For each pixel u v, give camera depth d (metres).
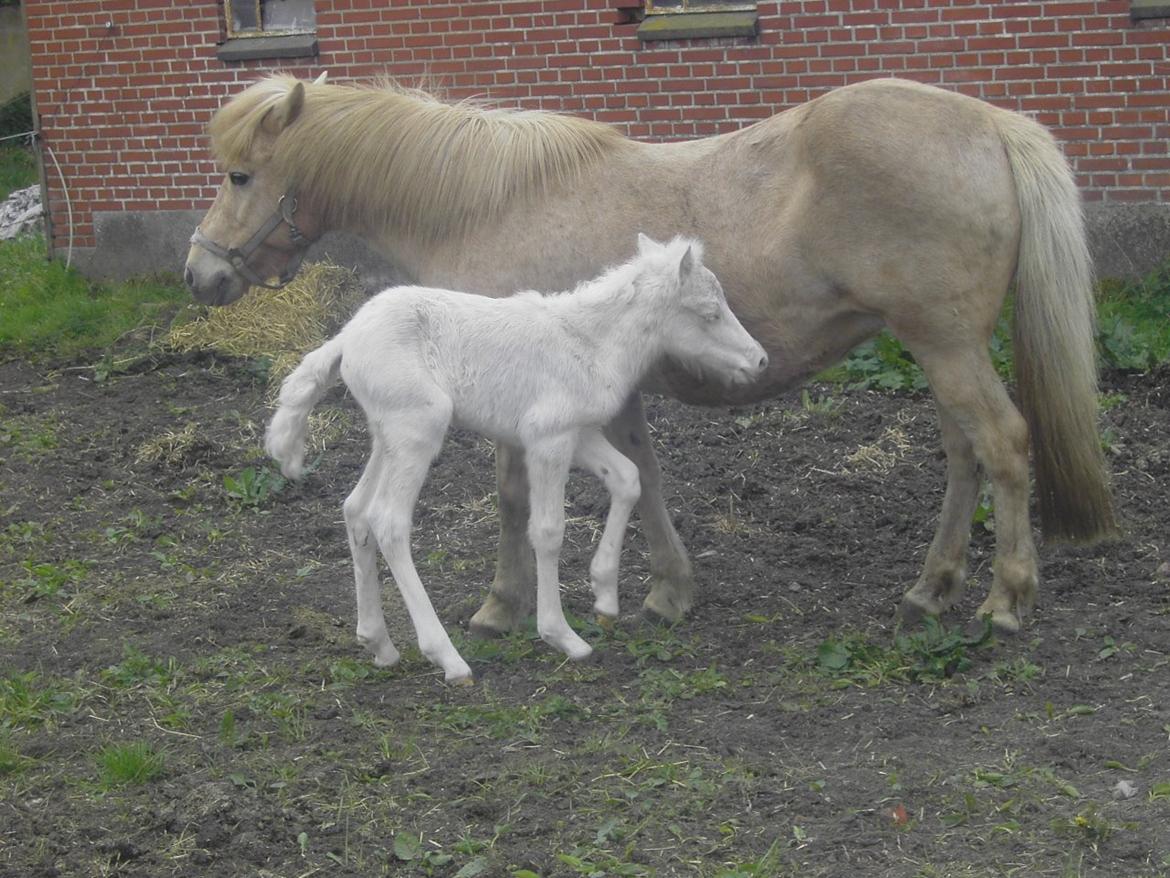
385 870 3.70
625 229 5.09
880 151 4.64
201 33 10.70
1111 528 5.20
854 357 8.21
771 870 3.56
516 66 9.91
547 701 4.66
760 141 4.98
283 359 8.80
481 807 3.96
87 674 5.07
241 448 7.66
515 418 4.71
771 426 7.59
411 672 4.99
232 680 4.93
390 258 5.60
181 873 3.71
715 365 4.77
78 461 7.59
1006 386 7.57
